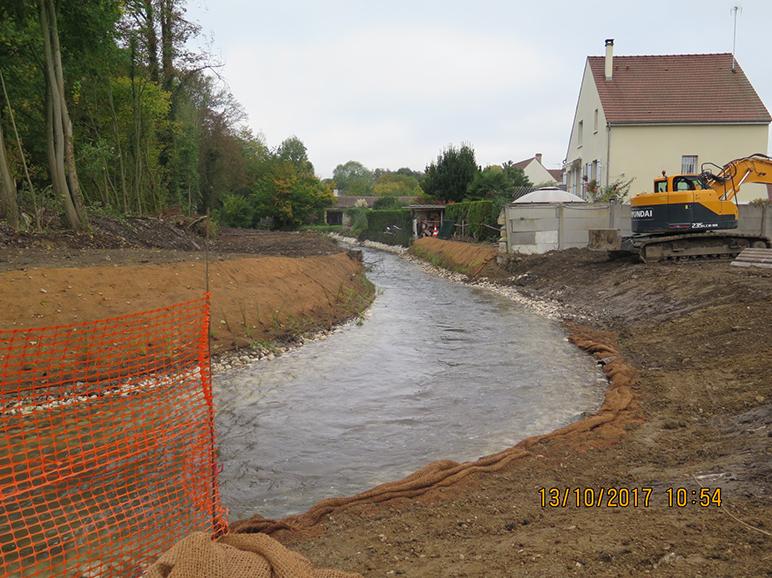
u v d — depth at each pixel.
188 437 6.71
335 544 4.36
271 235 33.22
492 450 6.70
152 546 4.30
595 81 29.16
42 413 7.09
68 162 15.92
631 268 16.55
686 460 5.68
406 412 8.04
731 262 15.57
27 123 18.38
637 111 27.56
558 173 60.06
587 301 15.88
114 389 8.00
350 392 8.92
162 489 5.36
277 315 12.89
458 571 3.64
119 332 9.29
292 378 9.62
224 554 3.27
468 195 37.72
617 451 6.17
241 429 7.26
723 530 3.76
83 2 16.41
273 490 5.66
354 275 21.09
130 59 22.25
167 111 27.34
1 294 9.05
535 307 16.92
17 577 3.89
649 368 9.36
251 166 56.34
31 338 8.47
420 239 38.41
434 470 5.68
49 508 4.92
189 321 10.56
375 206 60.47
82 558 4.14
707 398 7.48
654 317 12.38
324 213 63.91
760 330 9.04
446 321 14.98
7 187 14.16
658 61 30.06
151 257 13.67
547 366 10.38
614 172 27.58
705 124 26.91
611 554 3.57
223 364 10.10
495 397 8.69
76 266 11.01
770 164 16.72
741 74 28.83
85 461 5.85
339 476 6.01
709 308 11.20
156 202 24.52
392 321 15.05
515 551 3.85
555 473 5.66
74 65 18.70
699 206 16.08
